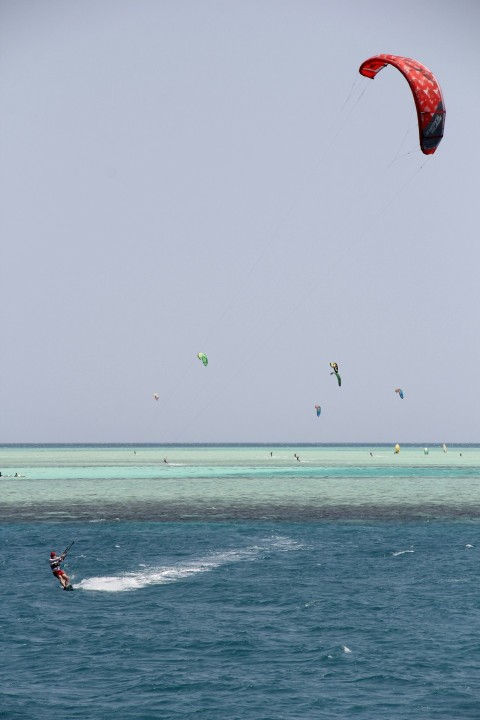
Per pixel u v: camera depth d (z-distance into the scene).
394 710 60.78
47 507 199.12
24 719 58.88
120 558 123.94
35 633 80.44
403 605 91.75
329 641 77.62
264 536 147.75
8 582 105.81
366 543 138.38
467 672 68.75
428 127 88.06
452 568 114.12
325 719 59.12
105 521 170.75
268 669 69.88
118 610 90.06
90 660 72.19
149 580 106.62
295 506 198.25
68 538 146.00
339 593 98.06
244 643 77.12
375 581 105.06
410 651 74.50
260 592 98.88
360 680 67.12
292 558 122.88
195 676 68.12
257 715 59.88
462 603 92.56
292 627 82.69
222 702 62.41
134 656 73.31
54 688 65.19
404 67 90.12
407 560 120.62
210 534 150.62
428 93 87.88
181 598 96.00
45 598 96.25
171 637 79.12
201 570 113.38
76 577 109.00
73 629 82.00
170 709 60.94
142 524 165.88
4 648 75.38
